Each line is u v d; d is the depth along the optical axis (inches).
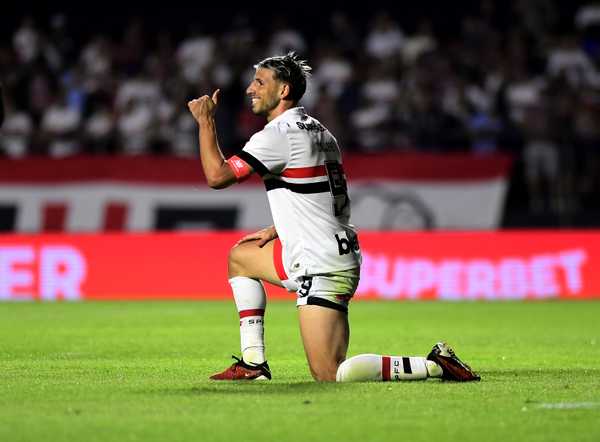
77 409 959.0
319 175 1169.4
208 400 1010.7
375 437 834.8
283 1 4227.4
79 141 3585.1
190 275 2994.6
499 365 1405.0
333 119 3513.8
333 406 971.9
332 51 3858.3
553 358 1507.1
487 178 3154.5
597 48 3912.4
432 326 2108.8
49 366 1371.8
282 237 1171.3
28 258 3014.3
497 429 866.8
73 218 3213.6
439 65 3737.7
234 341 1774.1
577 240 2942.9
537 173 3388.3
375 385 1104.2
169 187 3201.3
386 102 3654.0
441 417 916.6
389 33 3929.6
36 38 4030.5
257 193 3171.8
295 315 2390.5
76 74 3814.0
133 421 896.3
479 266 2945.4
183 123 3555.6
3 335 1882.4
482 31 3890.3
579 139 3398.1
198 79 3745.1
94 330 1996.8
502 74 3690.9
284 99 1200.8
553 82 3609.7
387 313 2453.2
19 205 3223.4
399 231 3011.8
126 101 3695.9
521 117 3506.4
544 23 3988.7
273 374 1284.4
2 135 3582.7
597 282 2933.1
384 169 3157.0
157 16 4239.7
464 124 3535.9
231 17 4224.9
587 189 3368.6
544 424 887.1
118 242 3016.7
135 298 2992.1
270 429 863.7
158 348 1651.1
